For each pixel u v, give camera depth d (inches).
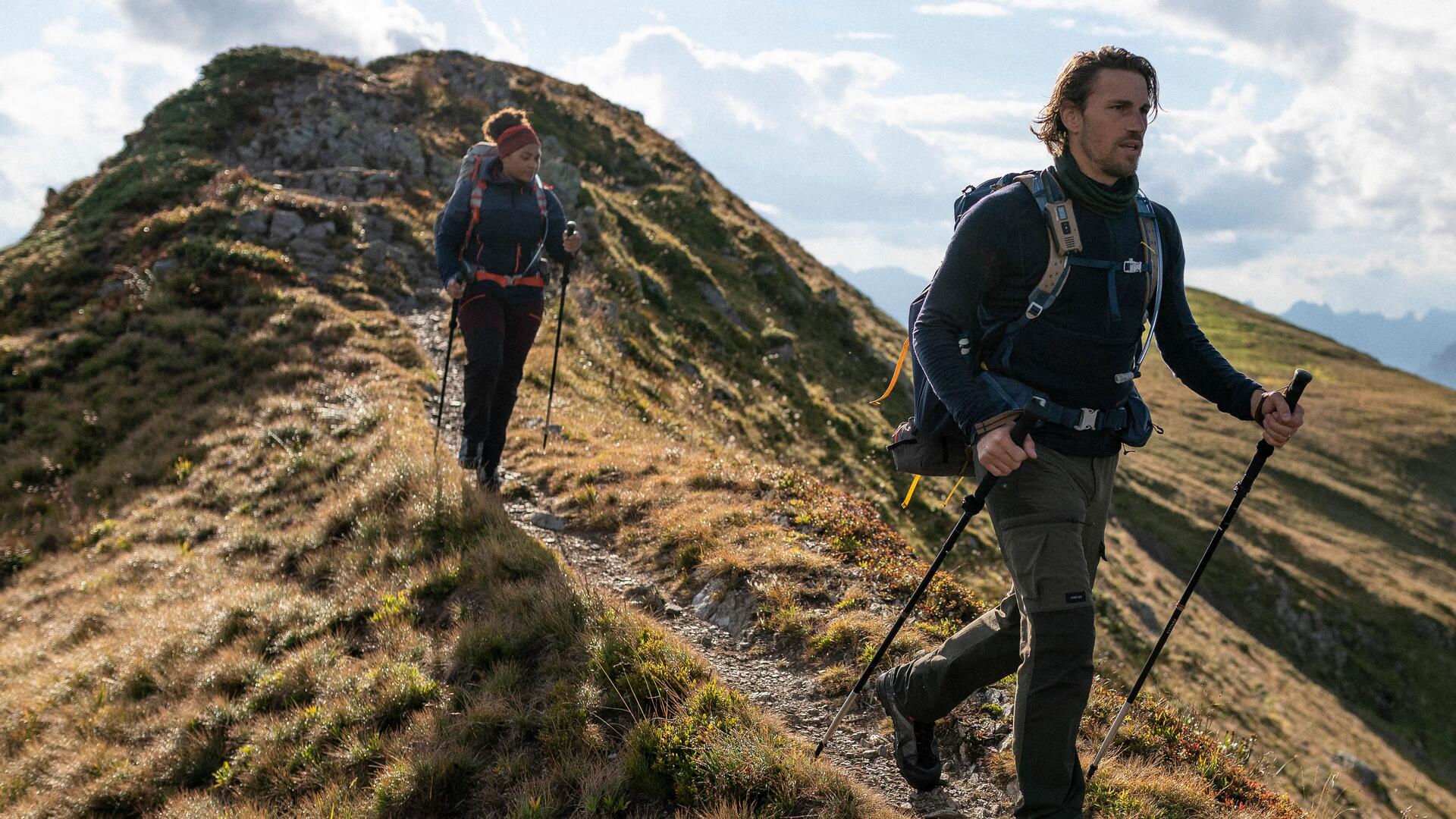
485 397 312.8
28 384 609.3
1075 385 124.0
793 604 245.6
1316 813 201.3
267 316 654.5
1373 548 2361.0
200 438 501.4
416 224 905.5
